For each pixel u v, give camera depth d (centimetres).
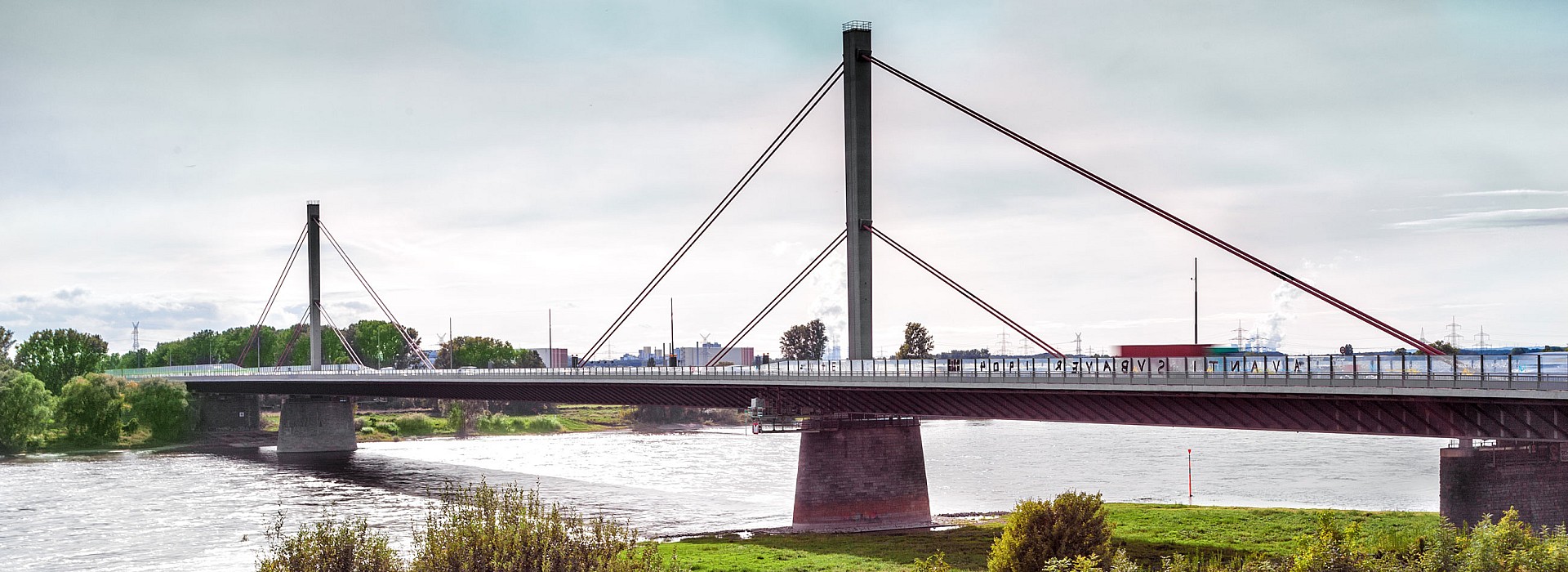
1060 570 5194
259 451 18675
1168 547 7519
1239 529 8138
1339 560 5262
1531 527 7088
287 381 18112
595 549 4147
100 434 19138
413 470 15000
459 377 14988
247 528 9838
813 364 10012
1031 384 7725
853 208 10575
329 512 10725
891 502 9600
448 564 4003
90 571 8056
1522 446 7706
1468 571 5219
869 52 10712
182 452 18500
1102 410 7356
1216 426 6681
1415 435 5791
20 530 9906
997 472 12888
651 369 11831
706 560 7525
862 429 9662
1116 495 10769
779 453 16788
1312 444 15575
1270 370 6400
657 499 11319
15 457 17525
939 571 5338
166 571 8000
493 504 4209
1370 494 10531
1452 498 7706
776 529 9356
